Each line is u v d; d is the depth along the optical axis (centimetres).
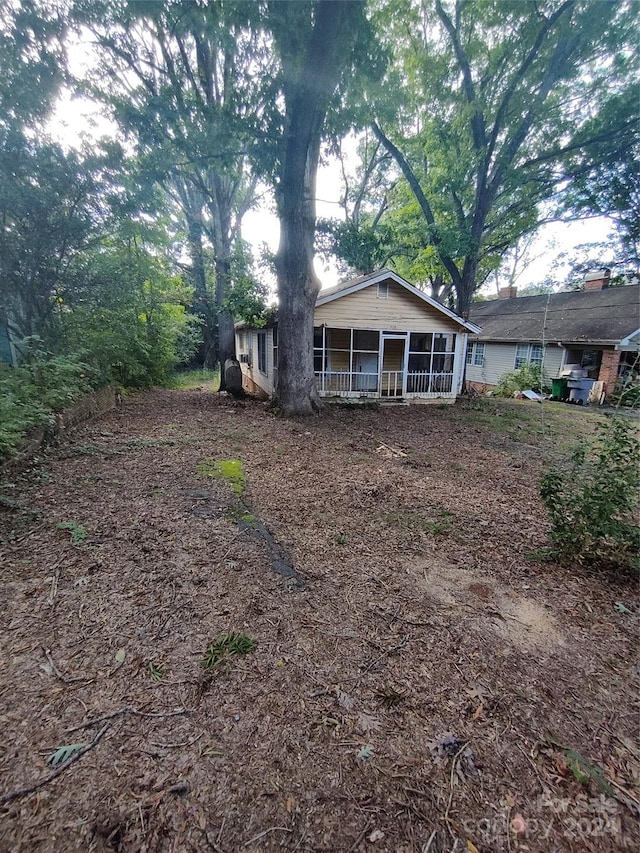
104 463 511
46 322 776
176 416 850
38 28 685
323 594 267
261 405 1036
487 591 277
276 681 197
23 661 201
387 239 1095
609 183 1254
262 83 767
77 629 225
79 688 187
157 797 143
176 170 1014
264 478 488
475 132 1345
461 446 712
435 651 221
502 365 1923
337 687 195
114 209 771
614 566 310
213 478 477
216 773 153
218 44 770
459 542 346
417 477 520
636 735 175
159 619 236
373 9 1159
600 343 1416
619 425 310
